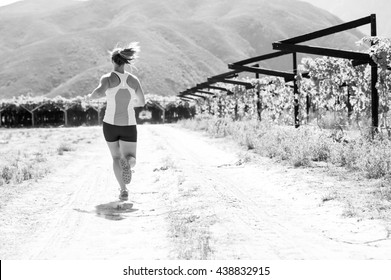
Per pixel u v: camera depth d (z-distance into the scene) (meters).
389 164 11.27
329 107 21.72
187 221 8.14
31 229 8.08
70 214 9.06
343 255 6.25
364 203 8.81
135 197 10.49
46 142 30.17
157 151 20.55
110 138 10.02
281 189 10.72
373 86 15.77
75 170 15.36
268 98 30.92
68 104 82.25
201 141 25.84
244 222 8.04
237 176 12.78
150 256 6.39
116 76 9.89
